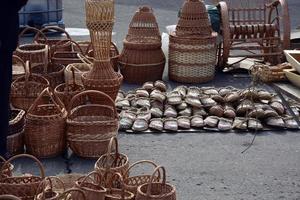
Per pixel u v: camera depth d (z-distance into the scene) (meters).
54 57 6.59
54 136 5.09
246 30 7.32
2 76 3.22
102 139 5.09
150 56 6.94
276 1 7.46
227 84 7.07
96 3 5.58
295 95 5.39
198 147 5.42
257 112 5.83
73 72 5.78
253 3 9.38
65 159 5.15
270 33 7.38
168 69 7.27
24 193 4.05
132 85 7.00
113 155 4.43
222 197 4.59
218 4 7.50
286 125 5.80
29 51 6.26
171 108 6.00
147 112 5.88
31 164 5.05
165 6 12.09
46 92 5.21
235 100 6.09
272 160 5.19
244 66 7.52
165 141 5.53
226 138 5.61
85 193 3.94
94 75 5.66
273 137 5.63
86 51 6.76
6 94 3.27
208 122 5.77
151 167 5.03
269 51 7.43
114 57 6.97
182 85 6.96
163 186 3.99
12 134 5.04
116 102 6.09
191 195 4.61
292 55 5.84
